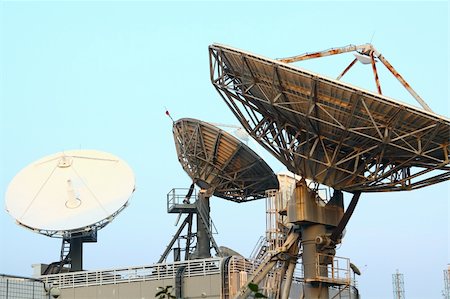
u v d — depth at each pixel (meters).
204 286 66.56
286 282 61.88
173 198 75.88
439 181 57.78
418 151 54.16
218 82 57.62
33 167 80.25
